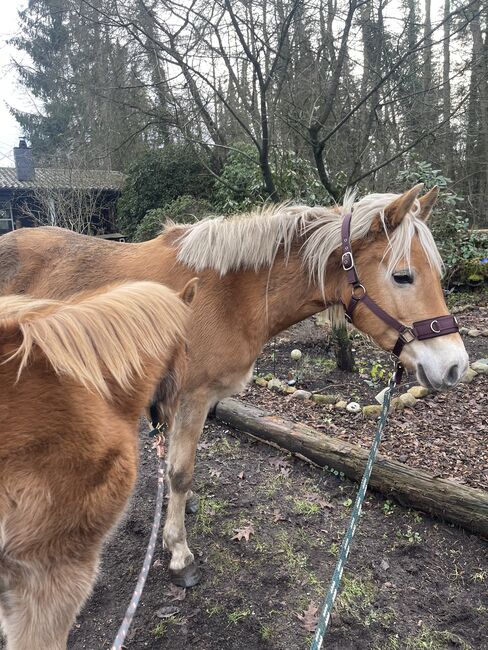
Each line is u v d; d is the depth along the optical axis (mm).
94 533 1172
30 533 1046
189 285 1522
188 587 2404
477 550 2586
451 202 7402
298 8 4602
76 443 1082
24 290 2863
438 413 3996
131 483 1237
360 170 6109
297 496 3092
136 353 1238
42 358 1108
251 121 6180
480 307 7324
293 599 2316
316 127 4809
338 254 2432
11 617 1161
